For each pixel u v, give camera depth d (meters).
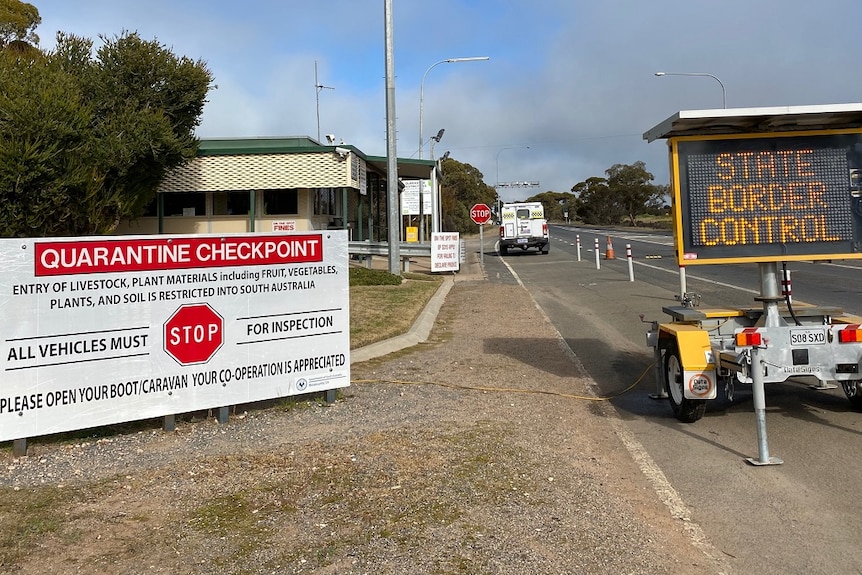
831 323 6.85
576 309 15.28
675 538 4.21
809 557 3.98
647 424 6.73
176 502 4.65
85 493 4.80
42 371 5.52
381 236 36.00
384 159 26.50
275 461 5.44
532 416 6.91
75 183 15.15
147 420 6.51
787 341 6.23
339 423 6.54
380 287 17.91
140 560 3.84
